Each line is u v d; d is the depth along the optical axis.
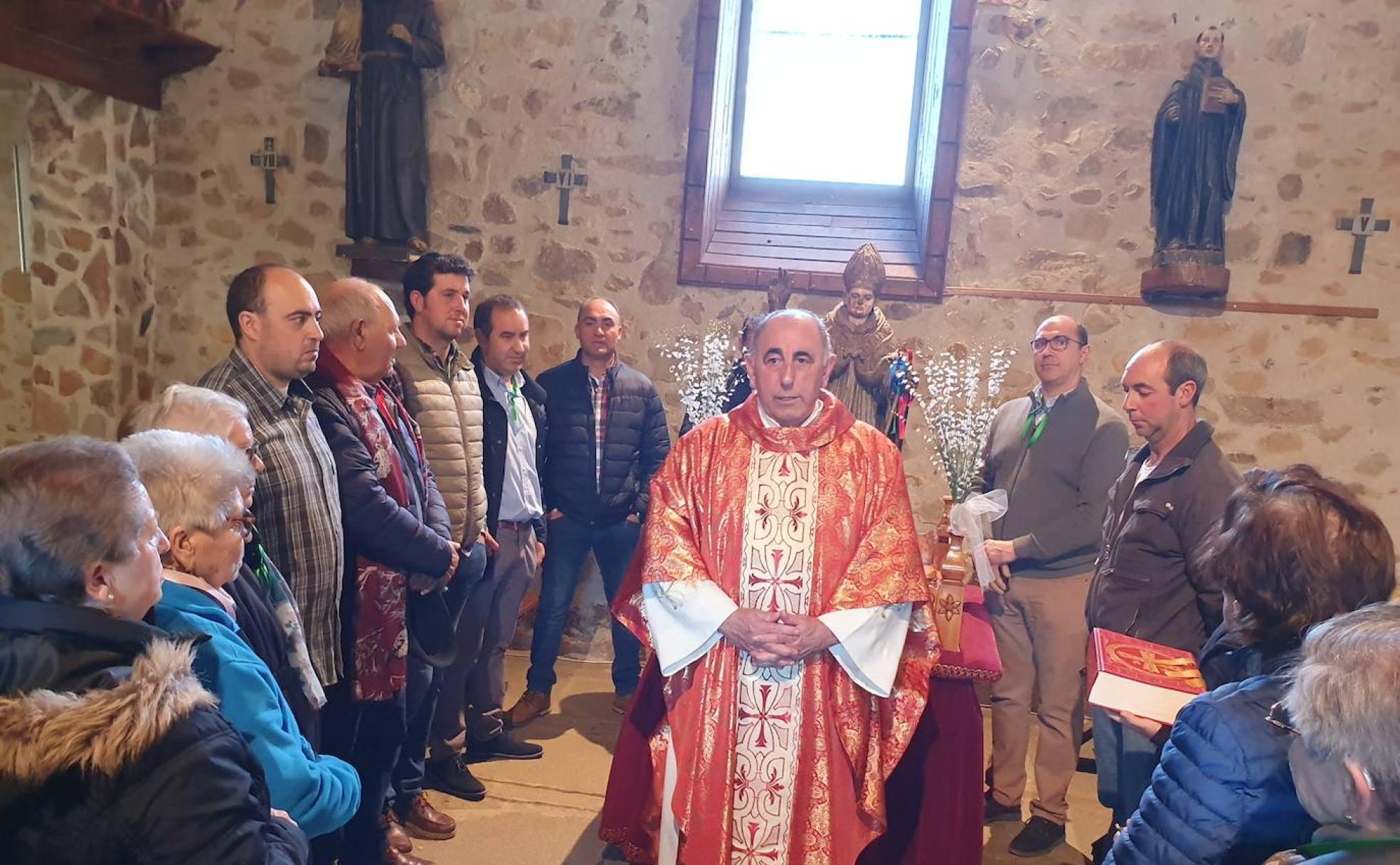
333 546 1.99
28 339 3.98
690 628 1.88
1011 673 2.85
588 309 3.45
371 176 3.89
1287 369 3.72
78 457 1.04
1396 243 3.62
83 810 0.90
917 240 4.09
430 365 2.72
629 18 3.91
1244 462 3.77
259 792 1.05
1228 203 3.70
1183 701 1.52
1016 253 3.82
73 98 3.83
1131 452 2.94
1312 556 1.29
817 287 3.89
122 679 0.96
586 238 4.03
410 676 2.45
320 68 3.89
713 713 1.91
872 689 1.85
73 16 3.54
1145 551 2.22
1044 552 2.71
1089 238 3.78
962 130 3.79
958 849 2.10
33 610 0.96
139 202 4.10
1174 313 3.74
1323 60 3.60
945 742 2.11
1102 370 3.81
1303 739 0.99
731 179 4.38
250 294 1.93
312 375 2.16
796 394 1.93
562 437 3.48
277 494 1.89
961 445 2.47
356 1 3.88
